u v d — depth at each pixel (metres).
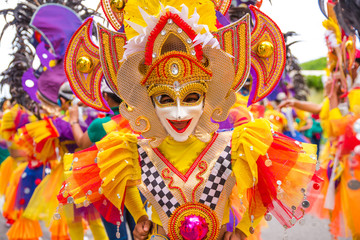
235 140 2.02
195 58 1.91
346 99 3.61
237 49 2.00
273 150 1.98
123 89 1.98
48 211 3.60
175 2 1.95
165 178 2.04
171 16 1.89
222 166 2.01
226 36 2.00
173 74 1.90
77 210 2.37
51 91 3.58
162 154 2.08
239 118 2.71
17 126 3.92
